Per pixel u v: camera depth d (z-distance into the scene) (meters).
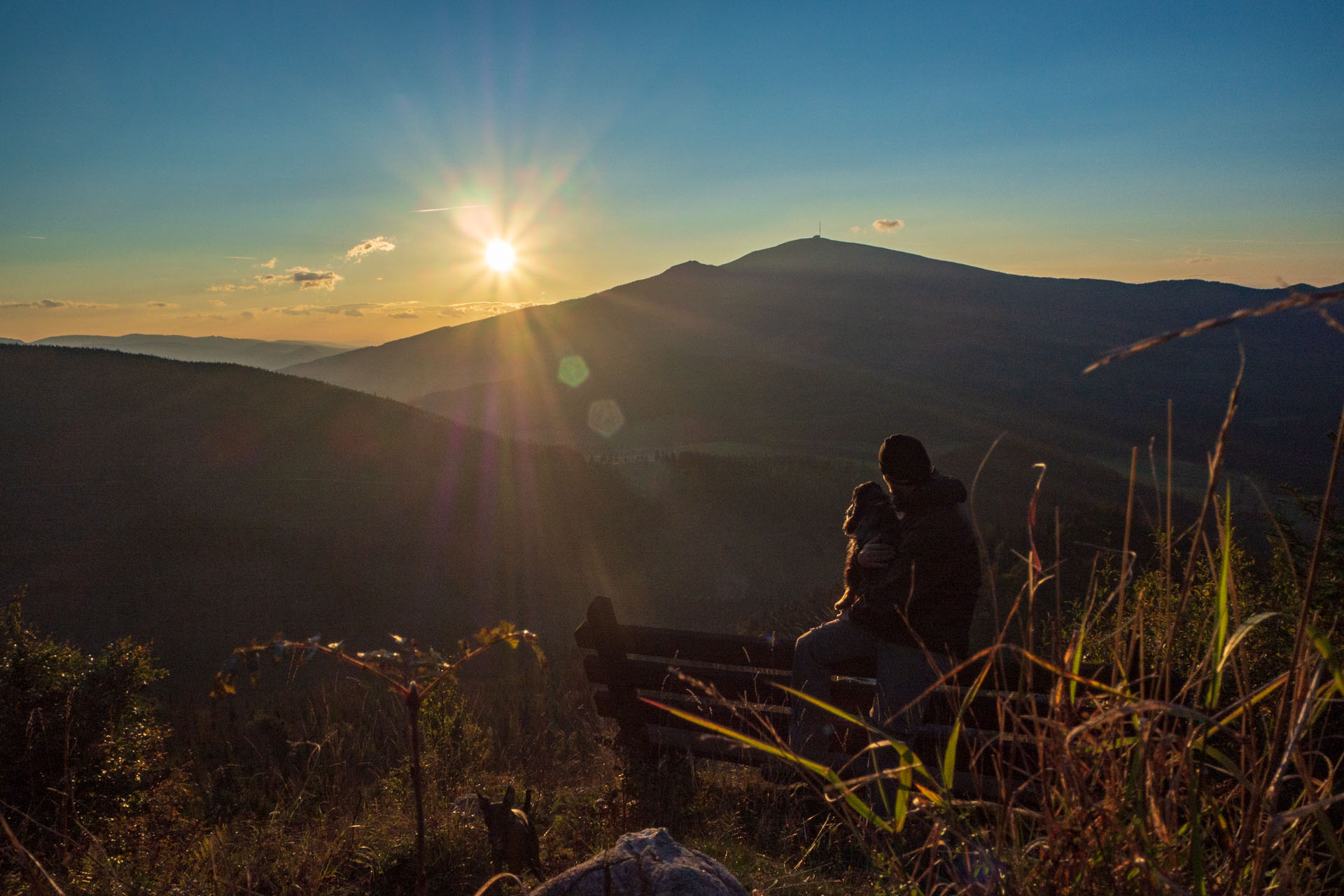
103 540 65.06
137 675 4.90
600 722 6.05
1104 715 1.17
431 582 73.19
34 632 4.77
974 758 1.47
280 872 3.09
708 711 4.04
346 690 7.09
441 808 3.74
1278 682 1.20
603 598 4.25
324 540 72.94
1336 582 3.06
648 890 1.85
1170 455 1.33
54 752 4.03
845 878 2.84
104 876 2.84
